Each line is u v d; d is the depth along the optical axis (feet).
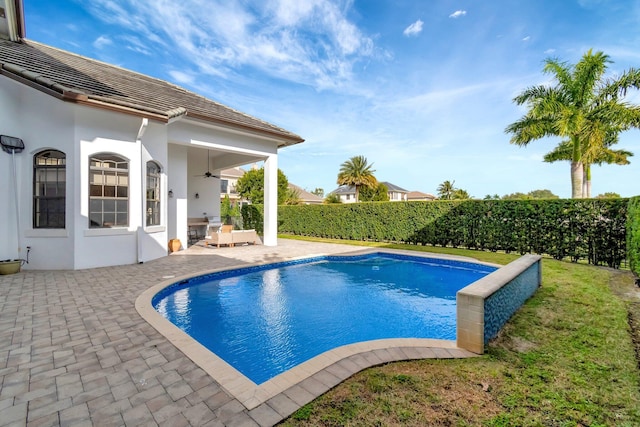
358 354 11.94
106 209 28.78
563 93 47.96
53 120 26.50
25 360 11.41
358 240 58.80
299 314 21.25
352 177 157.17
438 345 13.12
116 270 27.45
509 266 19.20
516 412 8.50
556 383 10.03
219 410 8.52
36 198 26.91
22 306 17.54
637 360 11.64
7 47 30.04
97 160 28.04
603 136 46.88
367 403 8.79
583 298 19.99
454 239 46.16
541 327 15.07
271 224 46.78
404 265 38.17
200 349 12.34
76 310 16.93
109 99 25.50
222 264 31.60
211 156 56.90
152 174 33.73
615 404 8.91
